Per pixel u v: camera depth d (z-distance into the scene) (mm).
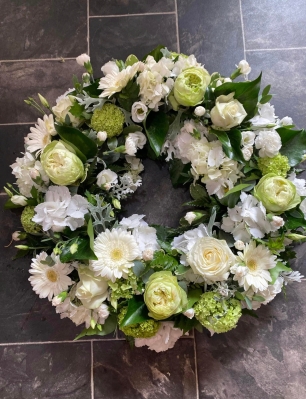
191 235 1009
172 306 941
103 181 1031
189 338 1220
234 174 1036
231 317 976
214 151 1011
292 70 1263
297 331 1212
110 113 1021
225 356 1213
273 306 1220
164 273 973
